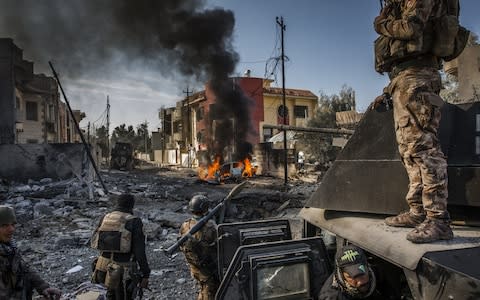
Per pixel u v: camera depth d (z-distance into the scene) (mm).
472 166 2234
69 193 13781
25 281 2787
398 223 2191
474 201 2133
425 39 1992
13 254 2652
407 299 2252
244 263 2316
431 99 1999
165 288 5184
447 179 2035
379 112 2656
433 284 1642
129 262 3549
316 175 22828
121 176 25672
